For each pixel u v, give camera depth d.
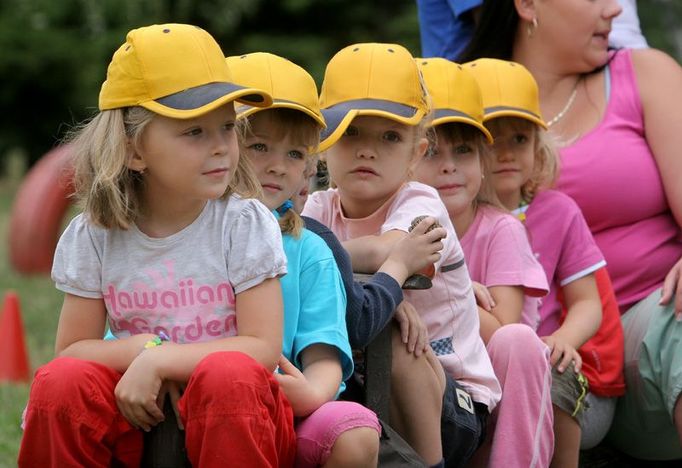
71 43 68.94
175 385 9.56
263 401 9.25
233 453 9.07
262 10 62.59
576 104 16.06
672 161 15.38
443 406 11.61
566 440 13.27
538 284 13.37
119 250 10.05
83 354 9.83
